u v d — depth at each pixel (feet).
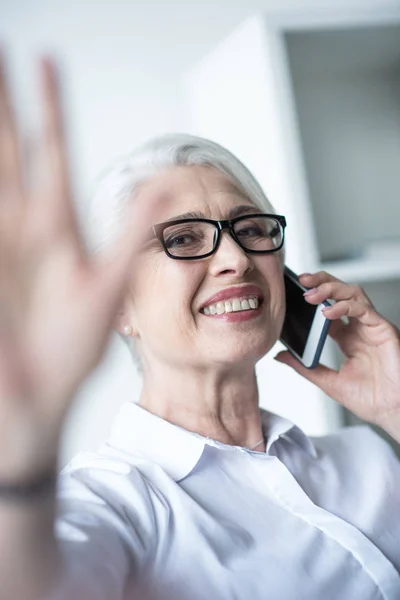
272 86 6.87
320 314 4.43
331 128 8.42
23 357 1.88
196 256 3.87
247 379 4.09
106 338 1.94
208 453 3.86
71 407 1.94
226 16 8.82
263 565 3.49
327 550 3.67
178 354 3.91
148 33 8.65
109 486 3.40
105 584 2.54
